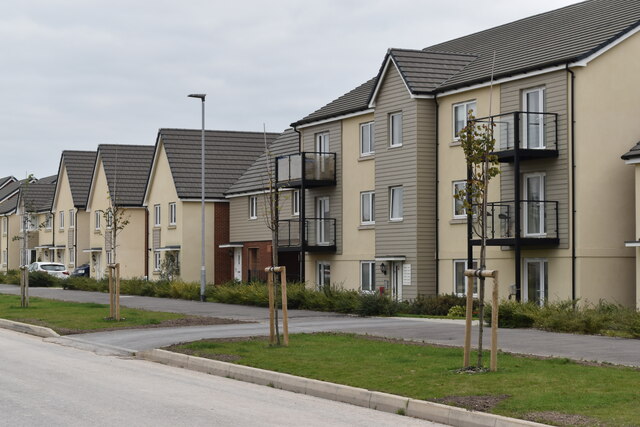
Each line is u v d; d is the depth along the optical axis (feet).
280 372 50.08
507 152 94.43
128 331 79.30
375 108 118.32
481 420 36.52
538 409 37.40
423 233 110.83
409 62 113.29
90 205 209.15
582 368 48.39
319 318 92.84
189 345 63.41
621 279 92.89
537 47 102.37
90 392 45.60
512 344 62.18
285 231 141.08
